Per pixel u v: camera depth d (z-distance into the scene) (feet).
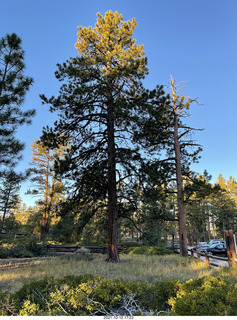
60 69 44.93
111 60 48.49
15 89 43.86
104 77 43.11
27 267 37.99
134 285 18.63
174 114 69.72
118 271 30.35
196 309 13.43
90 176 47.11
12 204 119.03
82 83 44.47
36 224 132.98
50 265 38.91
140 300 18.02
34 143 107.96
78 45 54.44
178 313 13.80
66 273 29.45
